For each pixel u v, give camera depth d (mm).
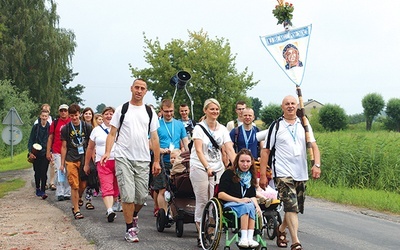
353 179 19922
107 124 11117
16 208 13312
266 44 10164
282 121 8352
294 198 8164
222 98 43719
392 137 21562
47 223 10992
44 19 58906
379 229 11141
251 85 44906
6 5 58750
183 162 9539
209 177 8617
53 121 14930
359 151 20016
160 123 11117
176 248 8430
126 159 8938
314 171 8266
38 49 58188
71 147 11711
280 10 10078
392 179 19344
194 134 8742
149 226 10539
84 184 12039
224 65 43438
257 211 7969
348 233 10500
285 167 8227
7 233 9969
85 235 9594
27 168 29375
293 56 10000
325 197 17016
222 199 8023
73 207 11461
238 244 7828
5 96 49688
